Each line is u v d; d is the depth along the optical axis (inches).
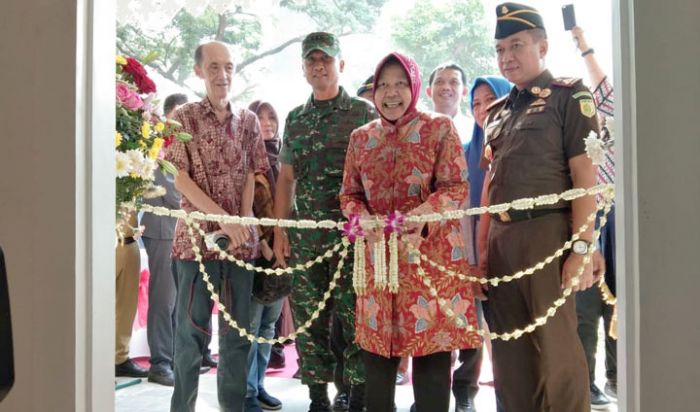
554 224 89.0
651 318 51.4
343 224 93.1
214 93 112.0
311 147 114.9
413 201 92.2
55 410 58.6
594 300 121.1
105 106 62.6
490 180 96.2
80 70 58.8
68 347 58.5
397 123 94.1
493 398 133.6
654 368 51.5
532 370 91.0
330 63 115.1
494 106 100.2
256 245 114.0
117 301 147.3
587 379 89.2
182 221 110.3
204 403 131.3
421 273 88.3
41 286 58.7
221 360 110.8
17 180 58.7
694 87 50.6
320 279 114.2
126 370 149.4
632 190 52.4
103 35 61.9
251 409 119.3
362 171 95.5
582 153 87.8
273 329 130.1
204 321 108.7
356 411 115.9
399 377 145.8
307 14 346.6
